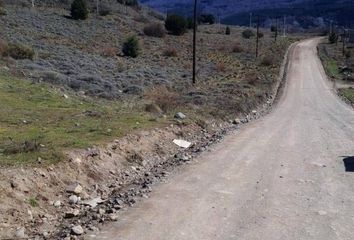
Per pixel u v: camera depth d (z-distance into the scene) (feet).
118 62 161.99
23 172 31.94
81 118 56.95
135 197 32.94
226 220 28.14
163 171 41.47
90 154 39.63
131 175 40.09
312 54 327.47
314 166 44.09
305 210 30.27
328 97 159.33
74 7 266.16
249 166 43.78
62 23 242.37
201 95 101.35
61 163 35.63
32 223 27.20
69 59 139.74
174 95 95.35
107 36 239.91
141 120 60.03
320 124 82.38
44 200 30.48
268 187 36.04
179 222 27.68
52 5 308.19
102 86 101.76
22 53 120.47
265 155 49.55
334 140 61.41
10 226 26.16
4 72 92.79
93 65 138.62
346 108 125.90
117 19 300.40
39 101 70.33
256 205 31.24
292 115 101.09
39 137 42.68
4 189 29.07
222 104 93.30
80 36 221.46
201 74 169.37
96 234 25.58
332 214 29.50
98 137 45.78
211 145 55.52
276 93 159.84
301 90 175.94
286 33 593.42
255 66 229.86
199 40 302.25
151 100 86.22
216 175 39.88
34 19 229.04
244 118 89.92
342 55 342.85
